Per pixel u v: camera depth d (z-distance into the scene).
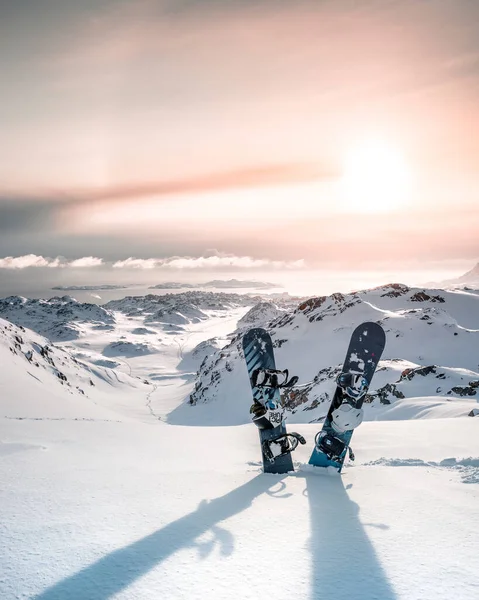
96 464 4.52
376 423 10.09
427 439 7.07
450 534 2.57
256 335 5.95
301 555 2.33
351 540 2.53
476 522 2.76
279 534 2.64
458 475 4.12
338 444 4.52
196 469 4.53
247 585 2.01
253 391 4.77
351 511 3.08
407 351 76.44
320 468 4.50
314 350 89.50
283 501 3.37
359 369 5.27
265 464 4.56
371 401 33.66
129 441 6.62
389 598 1.89
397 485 3.80
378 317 93.75
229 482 3.99
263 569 2.17
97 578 2.06
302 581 2.05
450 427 8.50
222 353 108.75
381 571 2.13
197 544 2.47
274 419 4.62
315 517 2.96
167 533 2.63
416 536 2.56
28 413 31.52
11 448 5.05
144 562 2.23
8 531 2.59
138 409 98.69
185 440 7.18
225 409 84.88
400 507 3.13
